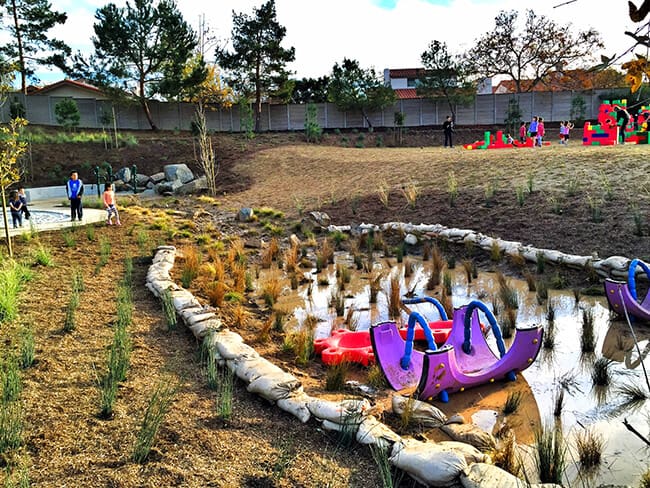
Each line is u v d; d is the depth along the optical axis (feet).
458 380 18.70
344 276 36.14
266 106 129.08
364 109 127.85
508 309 27.22
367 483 12.56
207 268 35.96
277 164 85.51
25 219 55.16
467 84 125.90
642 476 13.39
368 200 57.11
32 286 29.04
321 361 22.56
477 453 13.14
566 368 21.35
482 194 50.65
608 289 26.27
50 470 12.54
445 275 34.01
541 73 145.89
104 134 99.25
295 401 16.10
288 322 28.17
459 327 22.06
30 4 115.34
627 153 54.65
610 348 23.22
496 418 17.58
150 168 90.63
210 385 17.62
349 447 14.16
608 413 17.61
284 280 37.11
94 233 47.06
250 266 41.16
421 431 15.96
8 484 11.64
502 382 20.25
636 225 37.22
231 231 53.11
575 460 14.73
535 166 55.72
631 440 15.79
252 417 15.76
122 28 104.73
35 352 19.62
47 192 78.69
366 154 84.89
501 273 36.27
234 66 119.34
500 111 131.75
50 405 15.71
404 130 125.18
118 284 30.37
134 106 119.24
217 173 84.07
